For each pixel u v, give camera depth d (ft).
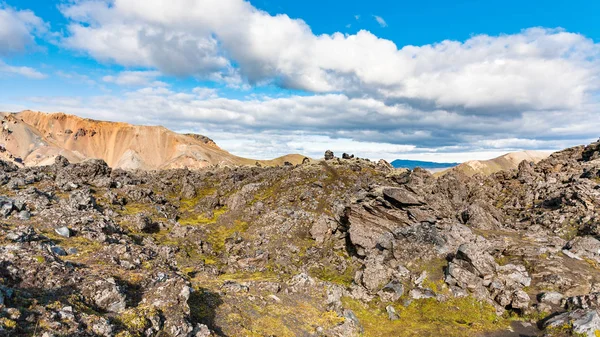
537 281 171.83
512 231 236.22
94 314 86.12
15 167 377.91
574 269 175.11
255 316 137.59
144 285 112.27
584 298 146.20
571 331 131.13
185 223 331.98
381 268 187.93
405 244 204.54
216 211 385.91
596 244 191.62
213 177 529.45
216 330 118.32
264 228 301.22
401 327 152.25
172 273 130.52
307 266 234.38
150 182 479.82
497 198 352.08
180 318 99.14
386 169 465.88
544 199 306.55
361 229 236.22
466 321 154.20
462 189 345.51
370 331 147.64
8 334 67.15
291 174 437.17
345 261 229.04
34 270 95.14
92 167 411.13
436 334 144.87
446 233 205.98
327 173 426.10
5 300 76.89
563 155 408.46
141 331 88.28
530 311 153.89
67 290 92.73
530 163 408.05
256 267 235.40
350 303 169.17
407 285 179.93
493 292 167.32
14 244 109.60
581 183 268.62
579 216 236.02
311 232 284.61
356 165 453.17
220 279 192.85
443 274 182.50
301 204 346.33
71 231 160.86
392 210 236.02
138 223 277.44
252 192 414.00
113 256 131.03
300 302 160.25
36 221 166.40
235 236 291.99
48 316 77.05
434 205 250.98
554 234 230.07
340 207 286.25
